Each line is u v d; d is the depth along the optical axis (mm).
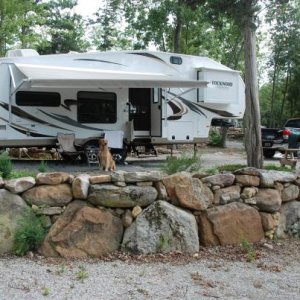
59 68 13203
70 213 6059
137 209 6199
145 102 14852
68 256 5805
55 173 6227
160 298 4676
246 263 6004
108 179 6230
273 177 7070
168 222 6164
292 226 7289
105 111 14047
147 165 13977
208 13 10453
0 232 5836
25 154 15406
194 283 5172
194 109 15016
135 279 5207
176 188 6406
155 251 6051
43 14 27562
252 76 10570
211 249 6430
